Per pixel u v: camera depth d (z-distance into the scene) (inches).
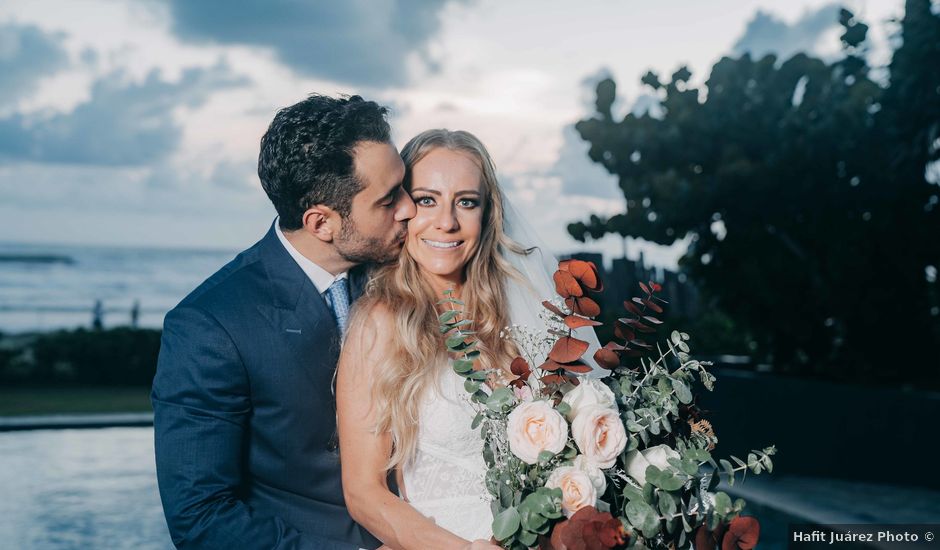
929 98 363.9
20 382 622.5
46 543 237.3
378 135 94.0
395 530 88.9
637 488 81.0
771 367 466.3
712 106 409.4
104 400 543.2
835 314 411.5
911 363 411.2
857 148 383.2
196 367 91.7
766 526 237.8
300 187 92.9
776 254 416.2
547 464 82.2
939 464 273.3
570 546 76.7
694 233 442.9
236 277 97.3
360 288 102.3
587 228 431.8
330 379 96.4
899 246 389.4
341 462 95.0
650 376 88.4
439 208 99.4
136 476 326.6
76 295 1803.6
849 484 272.2
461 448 96.1
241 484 93.7
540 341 98.3
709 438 89.6
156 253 2417.6
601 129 427.2
